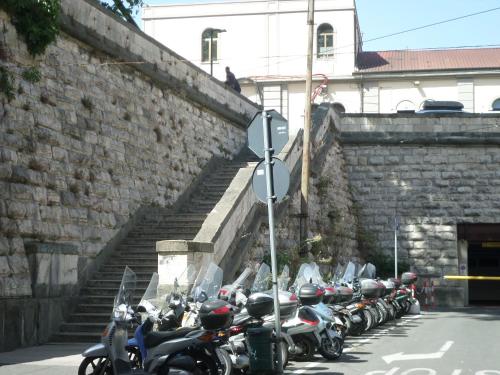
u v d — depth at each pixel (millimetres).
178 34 47688
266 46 46625
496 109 44375
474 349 14789
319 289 13820
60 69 17094
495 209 31953
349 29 45750
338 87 45750
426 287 31812
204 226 17453
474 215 32062
